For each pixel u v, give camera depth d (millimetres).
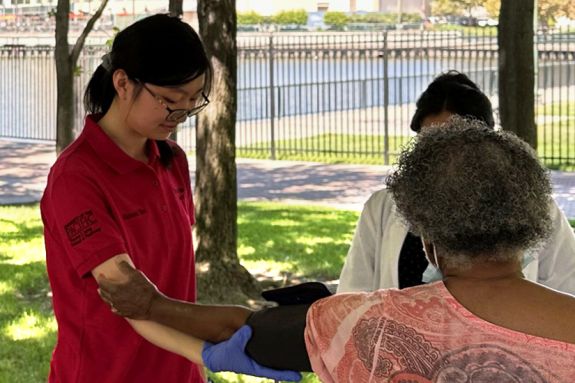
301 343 2229
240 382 5609
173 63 2637
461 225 1979
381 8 41844
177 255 2988
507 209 1969
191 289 3092
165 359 2898
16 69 21594
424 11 39594
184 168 3154
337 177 15289
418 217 2037
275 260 9164
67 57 9250
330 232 10664
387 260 3307
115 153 2801
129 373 2836
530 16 6148
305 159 17344
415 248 3270
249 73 20375
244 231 10672
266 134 19906
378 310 2064
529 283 2021
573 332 1939
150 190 2885
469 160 2002
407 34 25391
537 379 1915
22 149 19500
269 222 11289
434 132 2105
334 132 20047
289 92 20484
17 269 8914
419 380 1986
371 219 3430
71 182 2729
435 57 20047
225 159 7715
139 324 2510
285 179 15227
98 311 2773
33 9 31219
